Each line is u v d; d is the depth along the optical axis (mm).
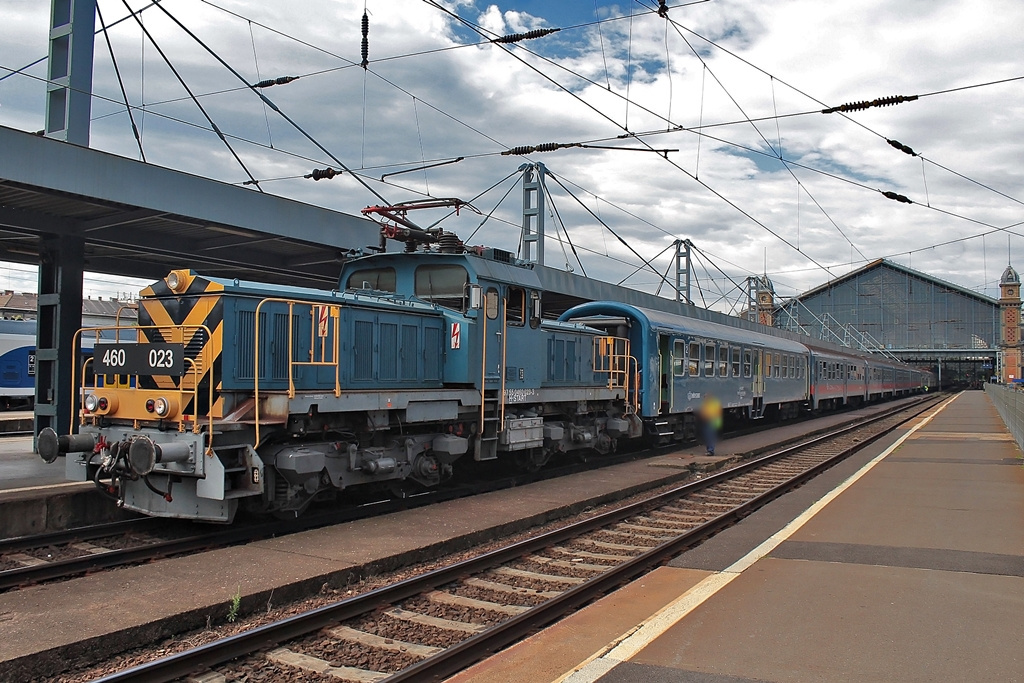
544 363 13203
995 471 13328
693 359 18688
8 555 7633
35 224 11430
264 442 8602
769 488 12133
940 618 5367
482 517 8953
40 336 12656
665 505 10805
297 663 4852
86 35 11727
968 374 106375
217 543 8016
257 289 8609
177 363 7957
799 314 80188
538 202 24656
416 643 5254
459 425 11250
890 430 23875
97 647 4754
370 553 7070
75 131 11547
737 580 6391
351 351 9562
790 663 4508
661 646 4797
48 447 8109
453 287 11258
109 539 8430
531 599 6309
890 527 8562
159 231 12562
